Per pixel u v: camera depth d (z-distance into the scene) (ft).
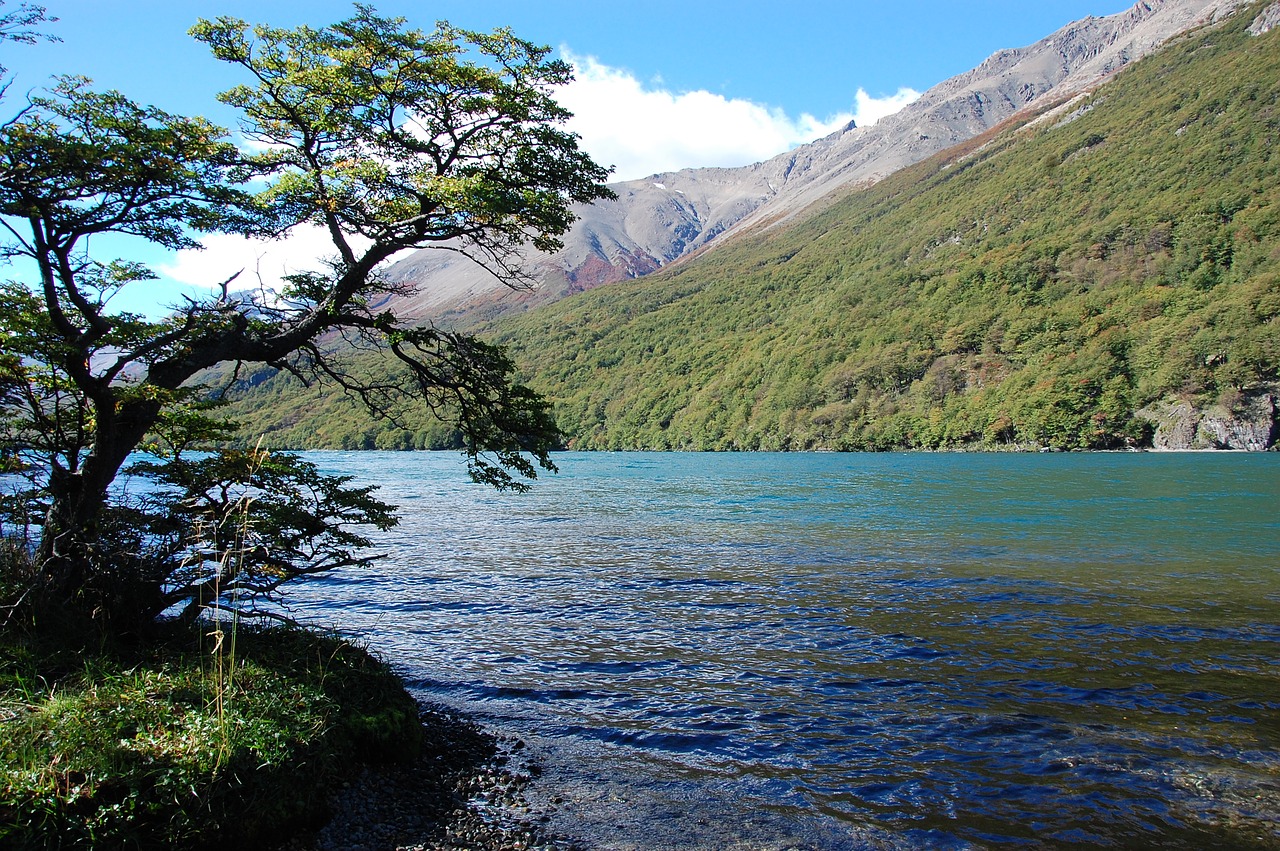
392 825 21.30
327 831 20.36
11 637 21.98
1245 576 61.72
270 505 26.53
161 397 26.45
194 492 26.40
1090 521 98.68
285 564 28.25
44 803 15.74
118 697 20.03
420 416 400.67
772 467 246.68
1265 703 32.27
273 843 19.15
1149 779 25.16
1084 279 428.56
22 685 19.76
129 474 26.11
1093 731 29.32
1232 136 528.63
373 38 31.60
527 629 45.21
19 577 24.04
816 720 30.71
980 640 42.63
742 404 449.06
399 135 33.35
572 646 41.65
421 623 46.52
